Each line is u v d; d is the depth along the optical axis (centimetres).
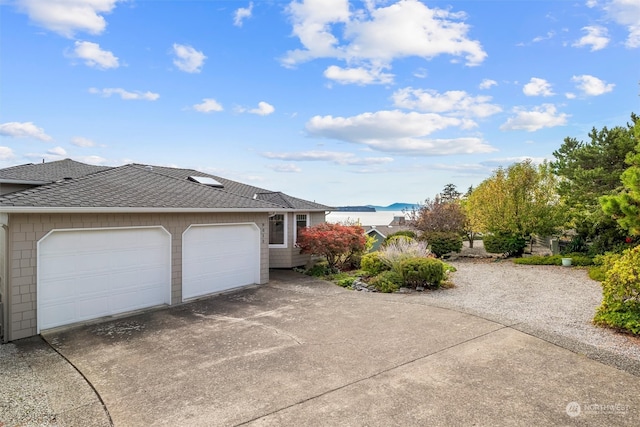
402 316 851
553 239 1917
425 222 2025
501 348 638
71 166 1462
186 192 1132
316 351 640
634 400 461
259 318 852
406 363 582
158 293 971
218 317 865
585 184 1480
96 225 844
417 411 439
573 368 555
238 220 1173
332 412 439
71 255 811
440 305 939
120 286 897
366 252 1761
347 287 1228
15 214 727
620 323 719
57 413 444
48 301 775
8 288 717
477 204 1956
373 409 444
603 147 1490
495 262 1752
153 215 951
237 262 1184
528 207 1781
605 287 769
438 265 1151
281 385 512
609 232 1490
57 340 713
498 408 445
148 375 552
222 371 562
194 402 469
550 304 953
